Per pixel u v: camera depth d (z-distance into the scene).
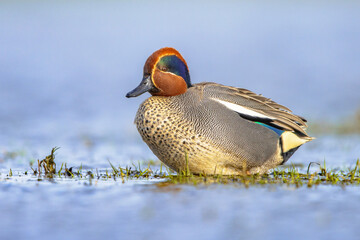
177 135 9.38
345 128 17.91
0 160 12.38
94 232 6.38
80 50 40.12
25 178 9.61
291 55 39.00
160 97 9.81
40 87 27.14
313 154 13.49
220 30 50.97
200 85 10.05
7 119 19.89
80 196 8.02
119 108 23.34
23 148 14.71
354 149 14.13
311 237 6.19
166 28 50.66
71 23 52.12
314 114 21.47
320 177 9.63
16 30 47.12
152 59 9.91
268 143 9.73
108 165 11.70
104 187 8.67
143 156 13.56
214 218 6.89
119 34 47.12
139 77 31.48
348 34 48.88
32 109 22.02
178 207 7.38
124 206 7.45
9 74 30.70
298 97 26.14
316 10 68.50
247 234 6.28
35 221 6.79
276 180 9.32
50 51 39.28
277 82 30.47
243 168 9.70
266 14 63.94
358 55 38.94
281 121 9.68
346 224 6.64
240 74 33.00
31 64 34.41
